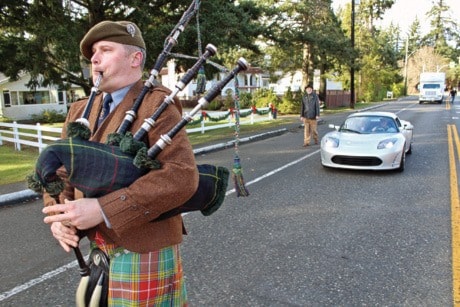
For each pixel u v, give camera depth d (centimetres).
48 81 1492
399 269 384
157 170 146
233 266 396
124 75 174
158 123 159
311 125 1287
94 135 173
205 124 2022
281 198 651
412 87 8419
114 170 146
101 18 1380
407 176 808
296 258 412
